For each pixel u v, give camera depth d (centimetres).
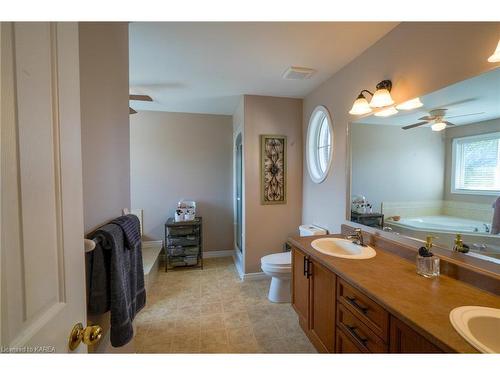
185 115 361
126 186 142
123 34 136
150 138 352
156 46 174
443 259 123
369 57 177
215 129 371
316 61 199
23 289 46
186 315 218
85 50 92
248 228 291
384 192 167
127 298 110
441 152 130
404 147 150
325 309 147
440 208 129
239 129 314
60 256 59
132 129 347
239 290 267
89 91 94
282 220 300
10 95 44
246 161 286
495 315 85
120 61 131
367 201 183
